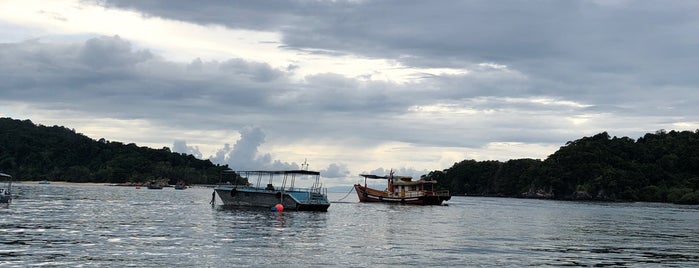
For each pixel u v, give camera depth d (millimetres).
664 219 96375
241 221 64188
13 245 40062
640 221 88625
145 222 60375
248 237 48062
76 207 86125
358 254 40062
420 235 53781
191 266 33719
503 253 42531
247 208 90125
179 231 51438
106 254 37031
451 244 47062
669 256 43562
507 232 60031
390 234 54156
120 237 45969
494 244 47969
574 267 37281
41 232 48219
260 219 67750
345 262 36594
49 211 74750
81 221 59906
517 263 38094
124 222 59875
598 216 103875
